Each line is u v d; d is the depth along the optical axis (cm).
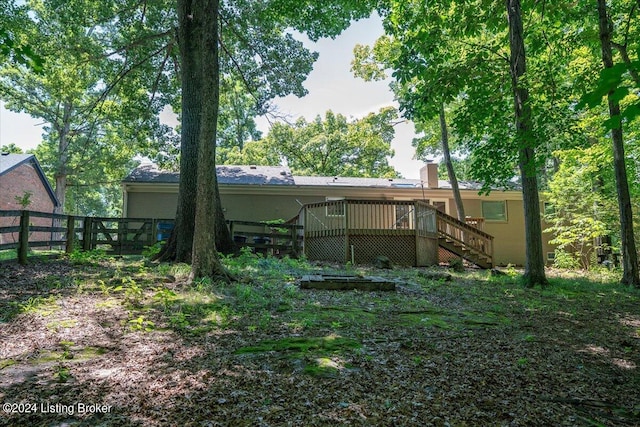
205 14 735
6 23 1416
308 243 1415
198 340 410
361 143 3130
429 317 562
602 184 1486
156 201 1700
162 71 1620
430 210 1450
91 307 509
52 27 1723
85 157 3006
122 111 1692
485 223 1905
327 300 639
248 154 3275
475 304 682
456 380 334
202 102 737
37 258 885
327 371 337
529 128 860
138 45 1484
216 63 745
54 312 475
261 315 518
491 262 1454
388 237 1335
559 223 1741
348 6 1330
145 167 1900
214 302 569
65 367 328
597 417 281
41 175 2355
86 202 4203
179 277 739
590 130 1324
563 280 1085
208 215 726
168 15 1566
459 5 1041
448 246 1466
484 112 1009
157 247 1073
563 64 1161
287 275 855
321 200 1828
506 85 1059
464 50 1130
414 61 1024
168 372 325
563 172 1616
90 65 1866
